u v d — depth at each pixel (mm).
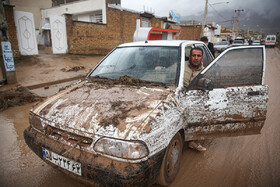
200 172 2494
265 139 3436
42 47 15477
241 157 2873
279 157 2885
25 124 3791
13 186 2191
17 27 9359
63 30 11680
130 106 1890
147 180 1580
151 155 1615
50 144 1860
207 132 2406
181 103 2193
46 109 2031
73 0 20828
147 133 1601
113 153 1566
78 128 1720
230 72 2434
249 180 2373
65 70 8219
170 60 2645
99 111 1839
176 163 2211
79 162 1661
